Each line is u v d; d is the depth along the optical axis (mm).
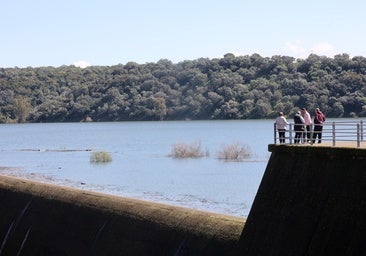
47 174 82750
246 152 98250
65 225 34375
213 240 26531
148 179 72375
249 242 23906
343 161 21250
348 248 20234
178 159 97000
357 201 20438
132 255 29500
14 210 38906
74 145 148375
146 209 30984
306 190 22250
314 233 21484
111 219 31906
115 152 120438
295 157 23062
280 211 22969
